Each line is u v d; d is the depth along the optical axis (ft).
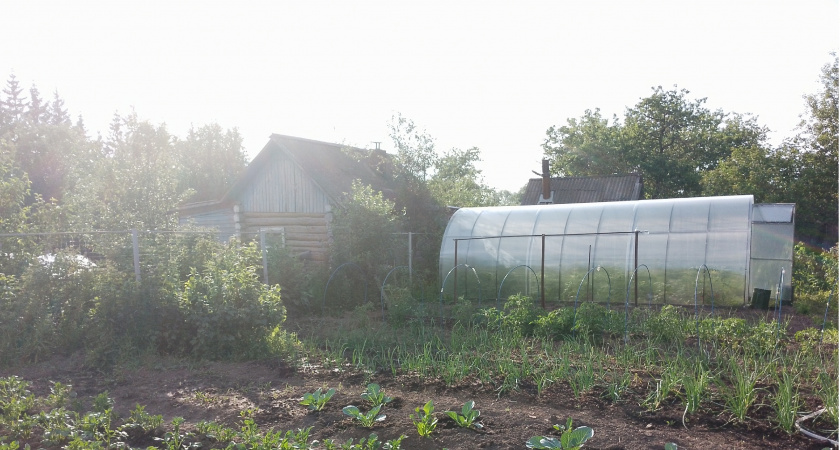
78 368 23.45
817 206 84.79
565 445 13.17
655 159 118.01
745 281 38.29
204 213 59.11
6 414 16.31
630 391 18.56
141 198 47.98
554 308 40.01
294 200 54.34
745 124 129.18
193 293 26.27
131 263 27.96
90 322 25.62
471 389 19.63
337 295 40.91
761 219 39.70
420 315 32.71
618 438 14.71
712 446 14.28
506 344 26.04
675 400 17.76
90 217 43.65
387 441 14.37
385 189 59.00
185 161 139.44
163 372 23.18
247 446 14.24
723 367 21.22
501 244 46.11
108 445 14.47
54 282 26.05
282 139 54.29
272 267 38.14
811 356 22.08
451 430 15.19
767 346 23.36
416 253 53.11
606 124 134.31
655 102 125.80
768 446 14.39
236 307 26.23
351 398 18.49
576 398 18.21
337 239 45.24
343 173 57.00
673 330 26.71
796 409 15.76
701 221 40.91
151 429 15.72
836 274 38.91
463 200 78.02
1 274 24.93
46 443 14.52
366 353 26.32
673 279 40.22
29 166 113.09
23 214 29.71
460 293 47.01
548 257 44.01
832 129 86.07
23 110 200.75
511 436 14.83
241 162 168.76
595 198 86.02
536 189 92.22
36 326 24.63
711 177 90.84
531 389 19.36
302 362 24.34
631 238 42.01
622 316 29.12
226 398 19.31
